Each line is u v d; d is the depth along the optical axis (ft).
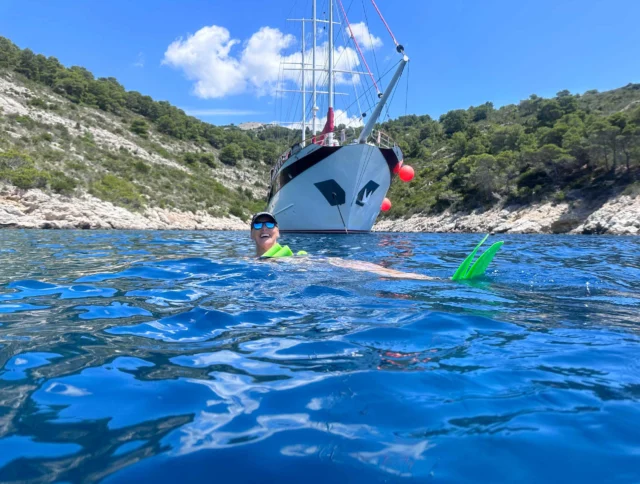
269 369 7.22
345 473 4.28
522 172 147.43
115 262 23.15
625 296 13.60
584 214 115.85
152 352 8.15
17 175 120.57
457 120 291.17
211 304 12.33
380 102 60.29
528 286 15.31
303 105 113.09
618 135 121.80
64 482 4.11
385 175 69.72
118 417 5.48
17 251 31.32
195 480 4.16
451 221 149.48
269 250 22.61
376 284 15.34
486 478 4.22
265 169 315.99
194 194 190.80
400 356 7.86
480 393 6.20
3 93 209.87
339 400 5.97
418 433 5.06
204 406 5.80
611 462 4.49
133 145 238.07
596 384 6.53
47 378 6.80
